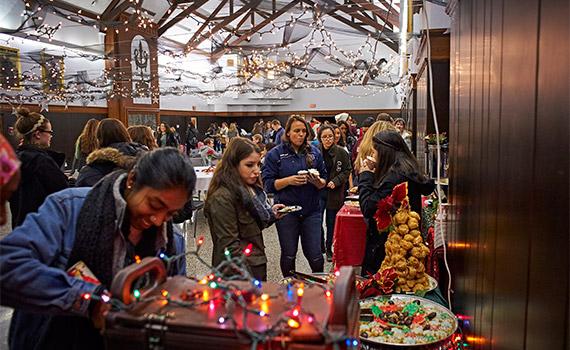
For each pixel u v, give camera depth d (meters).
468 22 2.04
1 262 1.02
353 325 0.92
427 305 1.90
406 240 2.12
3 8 9.66
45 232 1.11
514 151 1.22
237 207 2.37
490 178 1.52
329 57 11.11
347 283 0.87
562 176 0.87
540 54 1.02
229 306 0.90
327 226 4.79
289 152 3.43
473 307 1.82
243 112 21.95
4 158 0.74
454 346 1.69
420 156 6.34
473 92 1.89
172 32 17.23
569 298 0.83
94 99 13.21
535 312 1.01
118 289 0.93
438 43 5.03
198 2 14.49
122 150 3.02
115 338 0.89
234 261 1.05
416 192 2.68
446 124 5.08
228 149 2.44
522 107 1.14
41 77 11.31
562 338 0.86
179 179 1.08
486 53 1.62
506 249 1.27
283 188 3.31
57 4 10.65
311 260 3.36
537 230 1.01
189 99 20.22
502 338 1.30
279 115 22.19
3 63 10.70
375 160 2.70
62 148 13.38
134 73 13.80
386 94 20.69
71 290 1.04
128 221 1.17
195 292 1.00
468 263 1.98
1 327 2.92
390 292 2.04
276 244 5.39
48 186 3.04
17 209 3.11
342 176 4.71
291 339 0.81
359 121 21.25
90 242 1.13
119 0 12.62
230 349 0.83
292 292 0.98
